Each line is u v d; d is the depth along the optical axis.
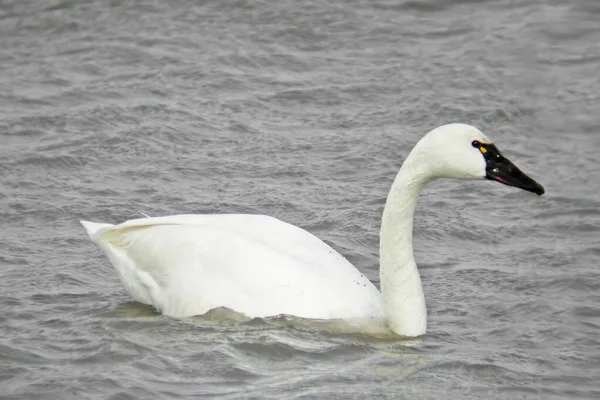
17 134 17.70
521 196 16.39
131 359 11.10
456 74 20.31
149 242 12.66
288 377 10.83
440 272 13.93
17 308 12.38
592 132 18.52
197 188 16.20
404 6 22.97
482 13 22.83
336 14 22.47
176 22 22.06
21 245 14.20
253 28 21.92
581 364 11.39
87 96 19.14
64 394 10.34
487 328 12.30
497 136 18.44
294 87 19.77
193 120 18.42
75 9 22.33
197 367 10.97
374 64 20.72
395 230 11.95
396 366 11.18
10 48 21.08
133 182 16.33
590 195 16.31
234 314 12.05
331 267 12.39
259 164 17.03
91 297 12.88
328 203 15.87
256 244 12.31
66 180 16.31
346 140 17.92
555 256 14.34
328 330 11.86
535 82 20.09
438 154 11.70
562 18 22.55
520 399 10.56
